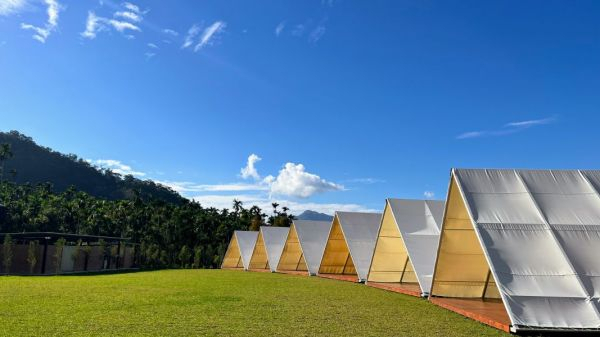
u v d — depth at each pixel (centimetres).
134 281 2170
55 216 5834
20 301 1251
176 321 950
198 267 5212
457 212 1299
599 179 1225
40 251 3394
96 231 6022
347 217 2555
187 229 6244
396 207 1917
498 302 1312
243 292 1617
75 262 3759
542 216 1095
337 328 898
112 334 801
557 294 923
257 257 3650
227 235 6488
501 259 991
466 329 909
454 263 1382
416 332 869
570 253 1005
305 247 2909
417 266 1622
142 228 6372
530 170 1250
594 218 1095
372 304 1298
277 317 1027
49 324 891
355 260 2275
